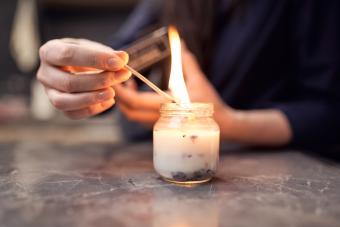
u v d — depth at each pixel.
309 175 0.42
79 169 0.45
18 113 1.36
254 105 0.70
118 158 0.52
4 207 0.31
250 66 0.69
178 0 0.70
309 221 0.29
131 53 0.49
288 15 0.68
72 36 1.59
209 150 0.39
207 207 0.32
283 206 0.32
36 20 1.46
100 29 1.59
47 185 0.38
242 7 0.70
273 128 0.58
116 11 1.57
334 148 0.61
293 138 0.59
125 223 0.28
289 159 0.51
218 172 0.44
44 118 1.37
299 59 0.67
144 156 0.53
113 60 0.40
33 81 1.62
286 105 0.62
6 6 1.62
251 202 0.33
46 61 0.44
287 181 0.40
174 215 0.30
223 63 0.72
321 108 0.61
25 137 1.24
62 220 0.29
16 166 0.46
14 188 0.37
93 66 0.41
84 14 1.58
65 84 0.43
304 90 0.66
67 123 1.32
